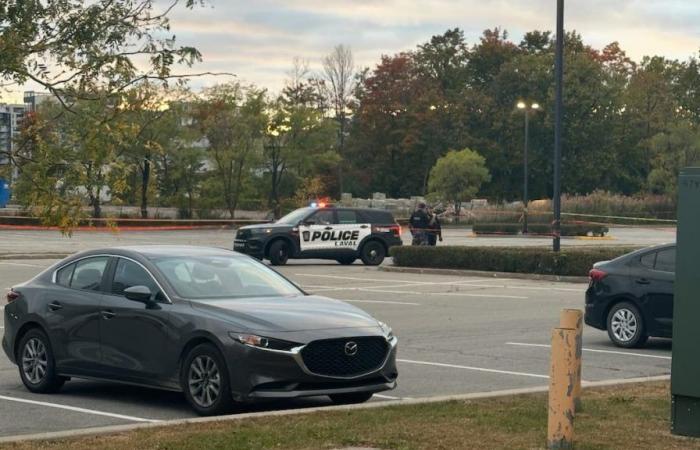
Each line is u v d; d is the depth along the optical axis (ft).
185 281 41.04
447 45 385.29
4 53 25.12
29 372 44.32
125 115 26.45
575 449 30.45
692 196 31.32
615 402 38.99
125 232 193.06
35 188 25.76
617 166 353.51
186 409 40.27
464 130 336.90
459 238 201.16
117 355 41.06
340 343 37.81
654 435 32.73
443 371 49.93
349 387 37.91
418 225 136.67
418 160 336.90
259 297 41.01
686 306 31.55
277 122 241.14
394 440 31.76
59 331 42.98
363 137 339.77
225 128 236.63
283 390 36.94
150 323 39.96
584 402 38.93
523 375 48.75
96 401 42.11
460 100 346.33
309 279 106.73
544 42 405.39
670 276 57.88
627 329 59.16
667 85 393.50
